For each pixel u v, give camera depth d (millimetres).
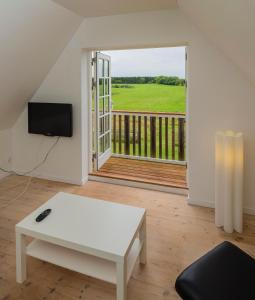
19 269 1801
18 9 2262
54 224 1764
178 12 2822
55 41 3092
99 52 3857
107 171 4086
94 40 3207
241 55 2139
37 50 2949
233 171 2432
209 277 1316
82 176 3664
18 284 1813
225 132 2617
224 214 2494
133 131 5027
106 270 1637
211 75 2777
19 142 3951
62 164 3730
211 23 2164
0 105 3260
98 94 3891
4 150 3883
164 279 1870
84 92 3492
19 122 3881
